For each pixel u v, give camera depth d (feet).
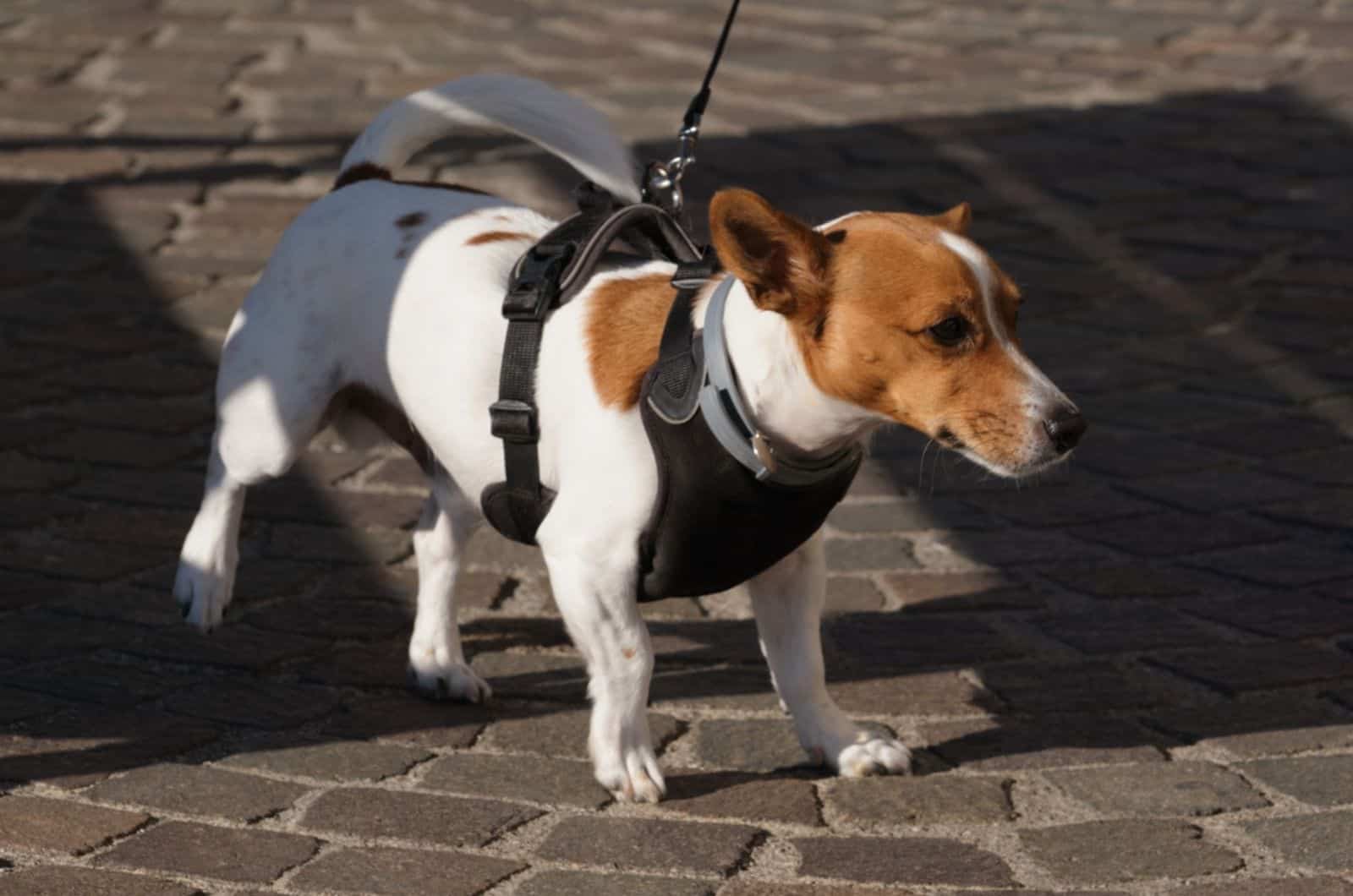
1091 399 19.61
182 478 17.13
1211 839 10.84
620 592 11.02
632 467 10.69
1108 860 10.58
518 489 11.57
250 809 11.14
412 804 11.31
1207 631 14.28
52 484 16.76
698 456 10.43
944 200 25.94
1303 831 10.87
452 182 26.07
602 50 34.06
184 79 31.22
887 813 11.30
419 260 12.23
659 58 33.53
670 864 10.58
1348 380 20.01
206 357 20.24
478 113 13.42
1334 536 16.14
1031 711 12.91
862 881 10.39
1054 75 32.78
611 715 11.37
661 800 11.47
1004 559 15.83
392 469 17.70
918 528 16.57
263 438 12.85
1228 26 36.22
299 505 16.75
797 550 11.71
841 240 10.21
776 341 10.24
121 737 12.13
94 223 24.31
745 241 9.91
